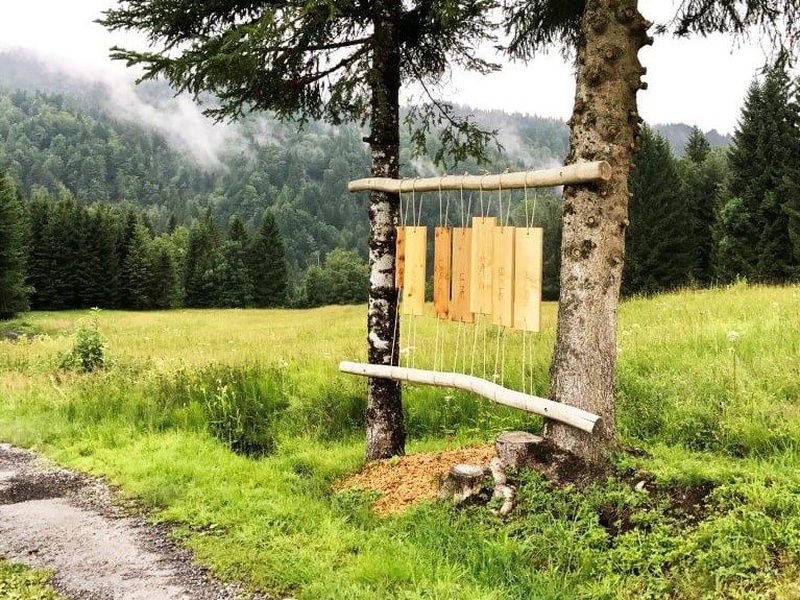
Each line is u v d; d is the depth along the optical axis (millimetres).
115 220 77250
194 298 80812
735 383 6820
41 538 5223
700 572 3699
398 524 4980
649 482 4590
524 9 6938
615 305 4938
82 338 14727
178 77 6121
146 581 4344
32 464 7672
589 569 3945
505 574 4016
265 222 82938
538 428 7602
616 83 4832
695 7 6355
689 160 50688
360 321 26812
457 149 7738
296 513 5434
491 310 5137
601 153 4820
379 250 6762
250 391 9727
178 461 7117
